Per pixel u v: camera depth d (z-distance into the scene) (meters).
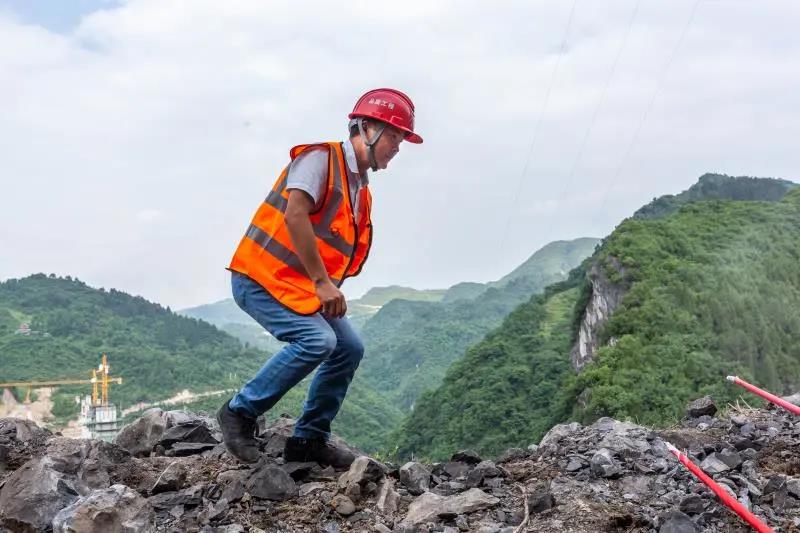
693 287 95.00
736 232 115.44
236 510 3.26
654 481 3.59
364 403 181.75
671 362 80.56
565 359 113.19
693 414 5.20
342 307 3.29
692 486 3.51
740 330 85.31
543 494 3.27
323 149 3.33
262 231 3.42
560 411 86.94
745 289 95.69
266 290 3.38
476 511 3.28
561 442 4.29
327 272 3.41
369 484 3.50
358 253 3.61
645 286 94.81
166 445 4.36
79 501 2.82
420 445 115.12
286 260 3.37
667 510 3.23
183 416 4.76
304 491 3.45
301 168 3.28
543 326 131.38
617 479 3.64
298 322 3.35
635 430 4.42
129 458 3.98
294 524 3.15
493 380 112.88
